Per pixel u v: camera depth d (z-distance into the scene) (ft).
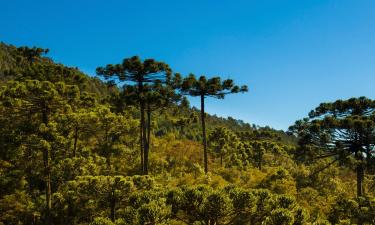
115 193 68.90
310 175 110.93
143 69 114.73
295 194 94.07
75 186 71.46
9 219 84.43
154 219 37.86
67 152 95.30
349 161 94.48
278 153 225.97
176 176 127.44
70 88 94.12
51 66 165.07
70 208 78.18
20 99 86.79
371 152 98.02
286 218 37.50
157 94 113.09
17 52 210.38
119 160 120.47
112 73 115.85
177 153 164.35
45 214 82.79
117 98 137.28
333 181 108.78
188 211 41.52
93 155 104.17
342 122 95.55
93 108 116.88
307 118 109.40
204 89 119.44
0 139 88.43
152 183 72.64
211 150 212.23
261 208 41.91
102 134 115.34
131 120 122.93
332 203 91.40
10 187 88.89
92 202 74.54
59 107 92.73
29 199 87.97
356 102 106.42
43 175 86.38
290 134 111.04
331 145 102.53
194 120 182.29
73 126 95.66
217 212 39.22
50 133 88.28
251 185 104.99
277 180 96.94
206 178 101.09
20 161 89.04
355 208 68.85
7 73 197.47
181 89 120.06
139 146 137.39
